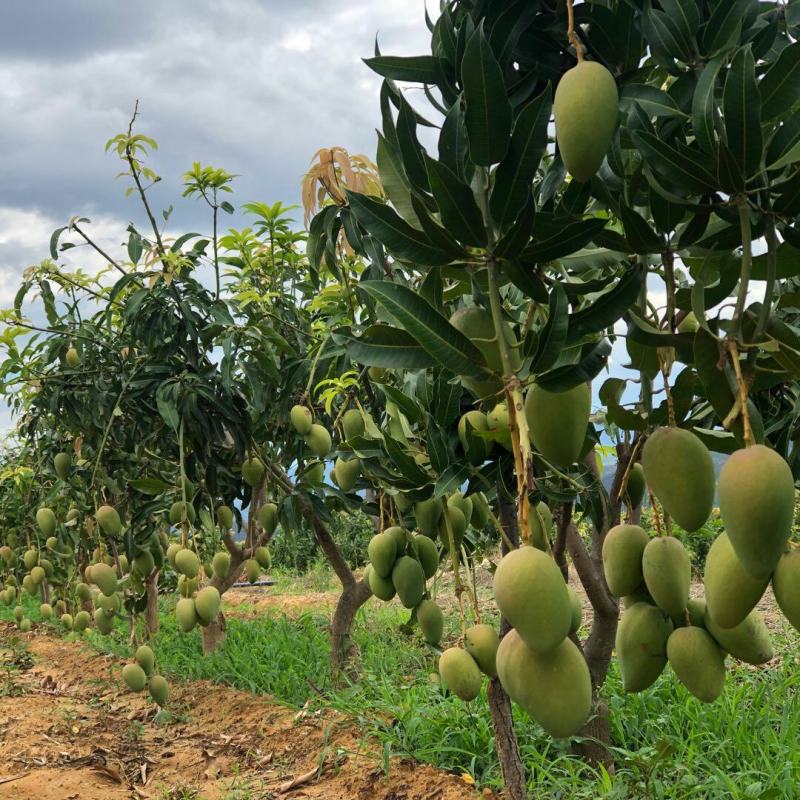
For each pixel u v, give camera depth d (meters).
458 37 1.39
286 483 5.89
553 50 1.39
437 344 1.28
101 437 5.84
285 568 14.13
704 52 1.34
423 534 2.73
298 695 5.67
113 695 6.24
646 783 3.32
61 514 6.62
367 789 4.05
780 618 7.12
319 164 3.75
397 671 6.07
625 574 1.51
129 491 5.98
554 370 1.29
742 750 4.04
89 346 5.78
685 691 4.70
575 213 1.43
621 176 1.39
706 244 1.33
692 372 1.44
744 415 1.09
